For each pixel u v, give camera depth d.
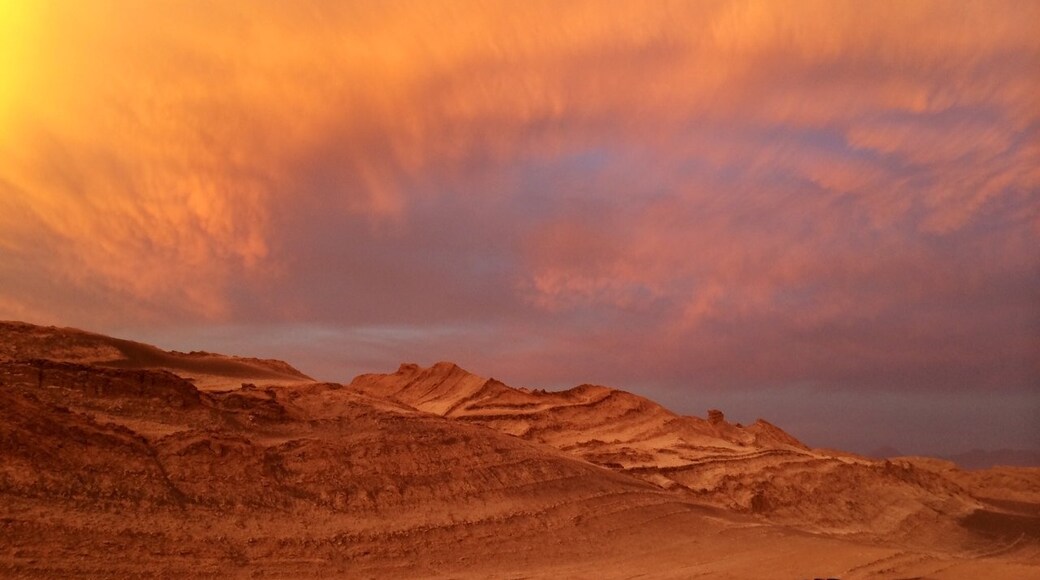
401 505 49.56
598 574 45.12
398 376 109.19
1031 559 74.75
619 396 101.50
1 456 37.97
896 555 51.78
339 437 54.22
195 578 36.88
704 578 43.47
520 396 99.25
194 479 43.75
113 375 48.84
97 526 37.41
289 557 41.16
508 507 53.19
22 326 56.72
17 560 33.41
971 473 125.06
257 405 53.66
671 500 63.09
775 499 79.38
